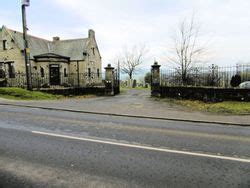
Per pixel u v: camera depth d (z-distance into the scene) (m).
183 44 25.45
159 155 4.77
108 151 4.95
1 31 28.12
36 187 3.31
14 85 21.20
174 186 3.43
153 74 17.80
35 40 30.34
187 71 16.64
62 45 33.16
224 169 4.09
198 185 3.47
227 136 6.43
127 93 23.44
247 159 4.61
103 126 7.45
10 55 26.62
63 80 27.23
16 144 5.30
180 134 6.58
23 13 16.16
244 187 3.43
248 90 12.23
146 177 3.72
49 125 7.35
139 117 9.39
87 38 33.44
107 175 3.76
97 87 21.66
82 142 5.57
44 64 26.03
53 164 4.17
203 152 5.01
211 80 14.20
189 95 14.84
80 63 30.50
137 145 5.43
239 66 13.03
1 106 11.51
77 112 10.34
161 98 16.84
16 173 3.77
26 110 10.38
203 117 9.28
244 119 8.90
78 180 3.56
